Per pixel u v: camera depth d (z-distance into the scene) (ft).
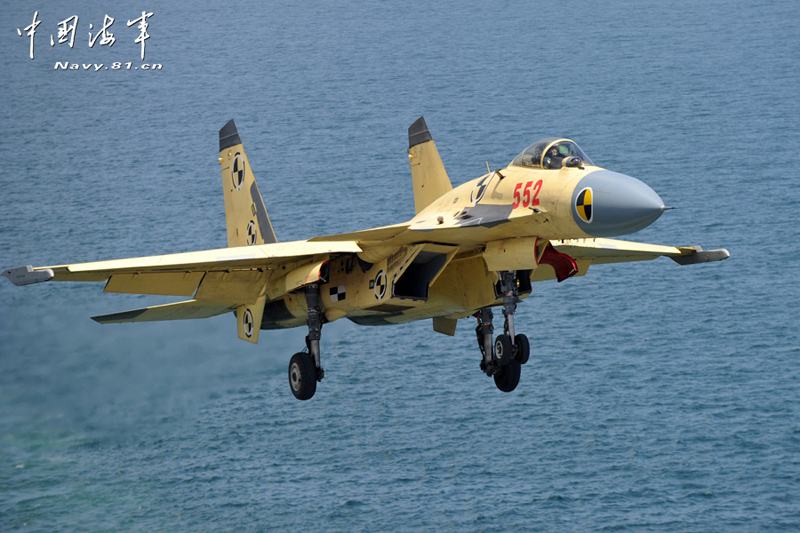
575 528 532.32
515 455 623.36
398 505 561.02
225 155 392.27
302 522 548.31
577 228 247.70
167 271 293.23
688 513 546.26
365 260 292.20
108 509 569.23
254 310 312.29
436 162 350.64
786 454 609.42
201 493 589.32
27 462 626.64
